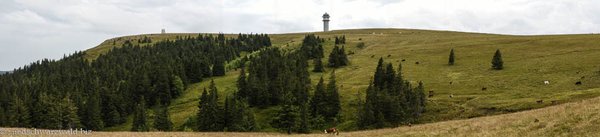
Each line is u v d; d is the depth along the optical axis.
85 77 169.25
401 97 85.94
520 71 110.12
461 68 123.94
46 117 113.56
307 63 148.25
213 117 92.69
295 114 89.62
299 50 175.38
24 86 155.00
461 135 38.34
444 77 114.75
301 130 87.50
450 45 170.25
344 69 140.00
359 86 112.38
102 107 120.94
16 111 115.12
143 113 104.00
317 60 140.75
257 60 157.12
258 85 109.56
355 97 101.88
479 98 87.62
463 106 84.12
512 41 163.75
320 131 87.38
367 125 82.62
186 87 142.25
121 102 123.25
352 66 143.38
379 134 47.38
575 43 142.00
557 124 35.00
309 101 95.81
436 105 87.19
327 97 94.50
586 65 105.31
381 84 104.56
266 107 106.25
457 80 109.25
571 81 93.62
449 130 42.19
